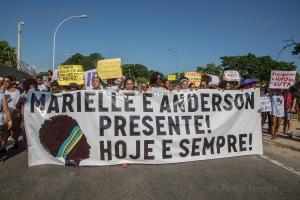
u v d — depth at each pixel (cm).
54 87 1044
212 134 796
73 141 724
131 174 665
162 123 759
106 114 734
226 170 706
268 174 685
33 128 719
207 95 800
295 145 1052
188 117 781
